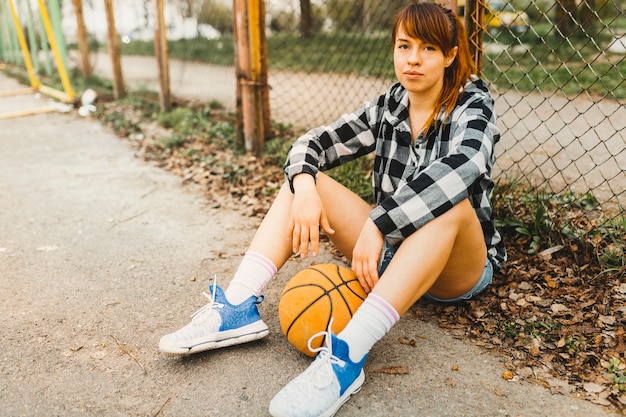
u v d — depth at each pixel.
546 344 2.20
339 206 2.30
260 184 4.15
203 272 2.93
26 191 4.26
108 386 2.04
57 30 8.06
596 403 1.89
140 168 4.82
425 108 2.18
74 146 5.62
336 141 2.40
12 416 1.88
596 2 9.93
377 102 2.39
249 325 2.18
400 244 2.01
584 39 10.02
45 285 2.80
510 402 1.92
